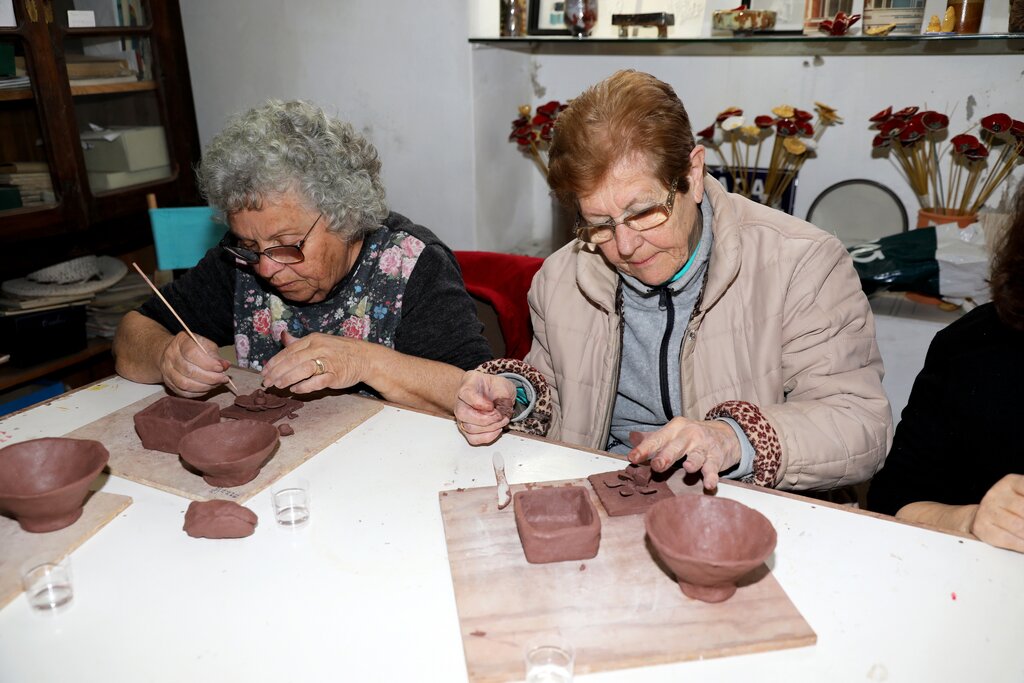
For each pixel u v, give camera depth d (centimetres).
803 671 77
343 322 158
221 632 83
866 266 220
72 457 103
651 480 108
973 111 225
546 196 297
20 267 242
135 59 268
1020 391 107
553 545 90
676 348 138
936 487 116
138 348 148
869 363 130
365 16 255
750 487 107
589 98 115
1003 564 91
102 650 81
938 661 78
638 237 119
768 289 129
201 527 97
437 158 261
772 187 251
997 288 100
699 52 252
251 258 140
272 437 111
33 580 89
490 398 122
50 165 239
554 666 76
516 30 252
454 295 155
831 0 219
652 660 77
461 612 84
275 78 278
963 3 203
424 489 109
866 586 88
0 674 78
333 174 137
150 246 302
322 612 86
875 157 241
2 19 221
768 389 130
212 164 132
